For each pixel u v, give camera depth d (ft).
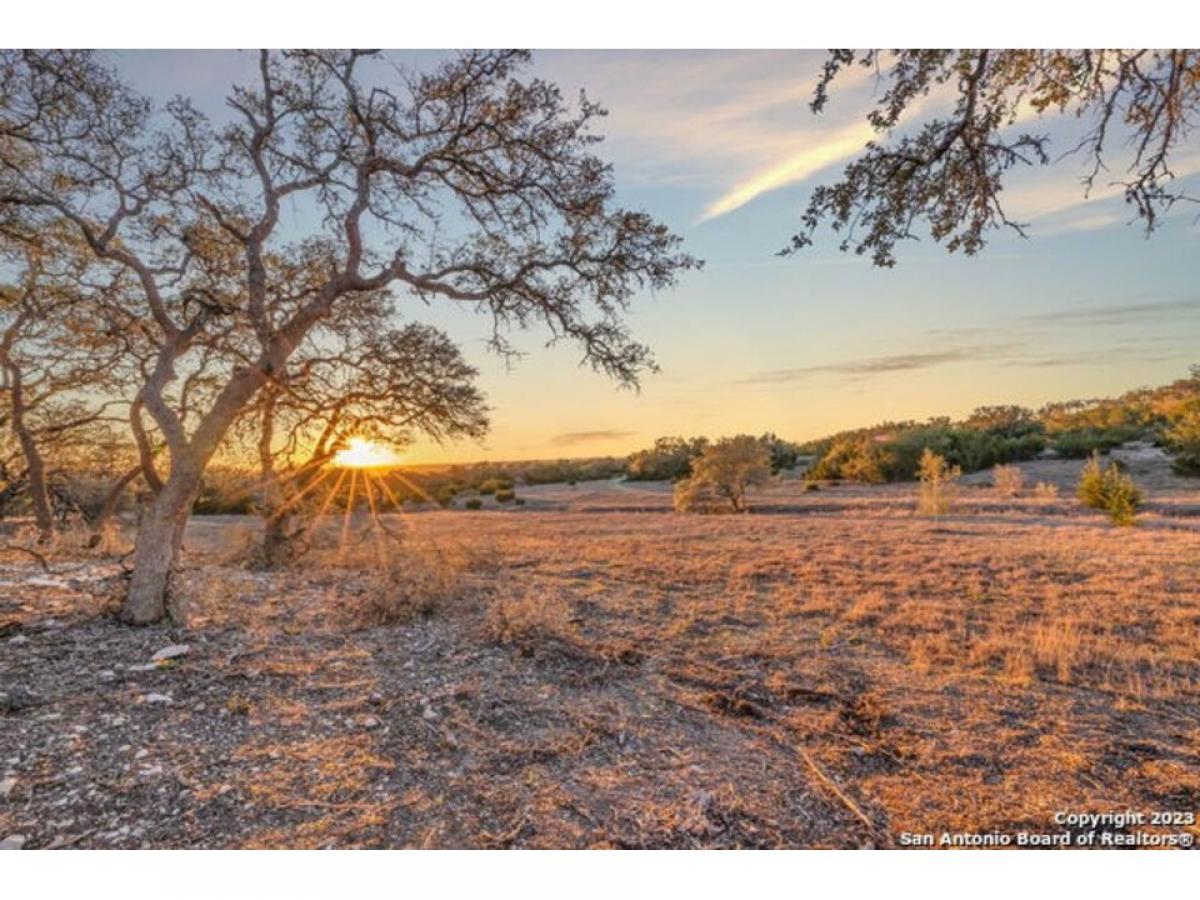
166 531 22.62
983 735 15.57
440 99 23.81
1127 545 47.88
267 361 22.85
